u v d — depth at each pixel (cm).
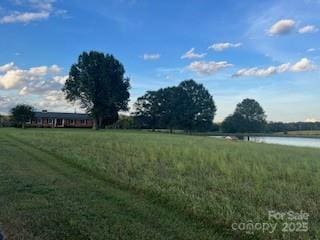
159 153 1941
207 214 785
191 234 696
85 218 777
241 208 823
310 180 1217
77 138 3231
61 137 3356
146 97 10662
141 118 10688
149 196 971
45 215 794
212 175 1256
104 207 866
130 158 1698
